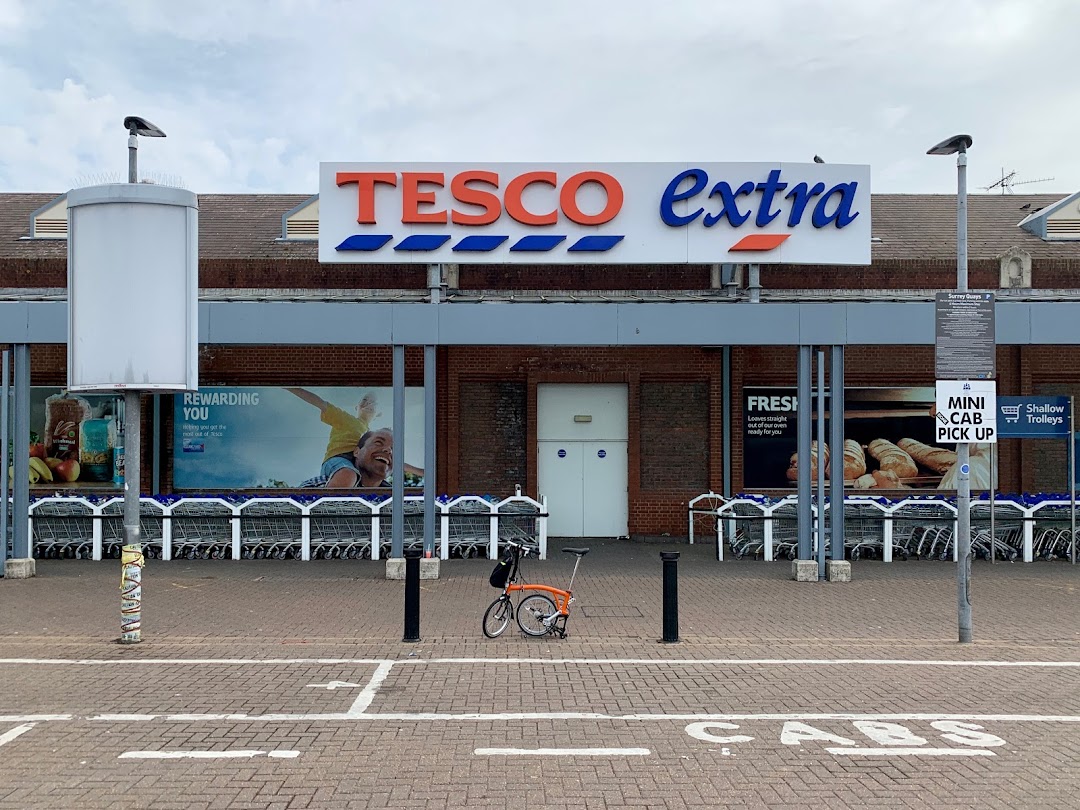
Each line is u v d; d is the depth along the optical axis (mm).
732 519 16203
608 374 18625
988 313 10359
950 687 8328
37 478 18484
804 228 15758
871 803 5559
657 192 15773
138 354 10180
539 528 15953
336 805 5496
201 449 18406
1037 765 6246
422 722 7172
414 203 15531
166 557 15867
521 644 9984
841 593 13000
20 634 10422
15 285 18906
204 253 19562
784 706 7680
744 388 18672
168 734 6840
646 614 11562
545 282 18797
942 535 16203
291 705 7625
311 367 18484
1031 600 12539
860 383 18688
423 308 13812
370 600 12398
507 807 5477
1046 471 18844
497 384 18750
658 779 5949
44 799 5586
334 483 18422
